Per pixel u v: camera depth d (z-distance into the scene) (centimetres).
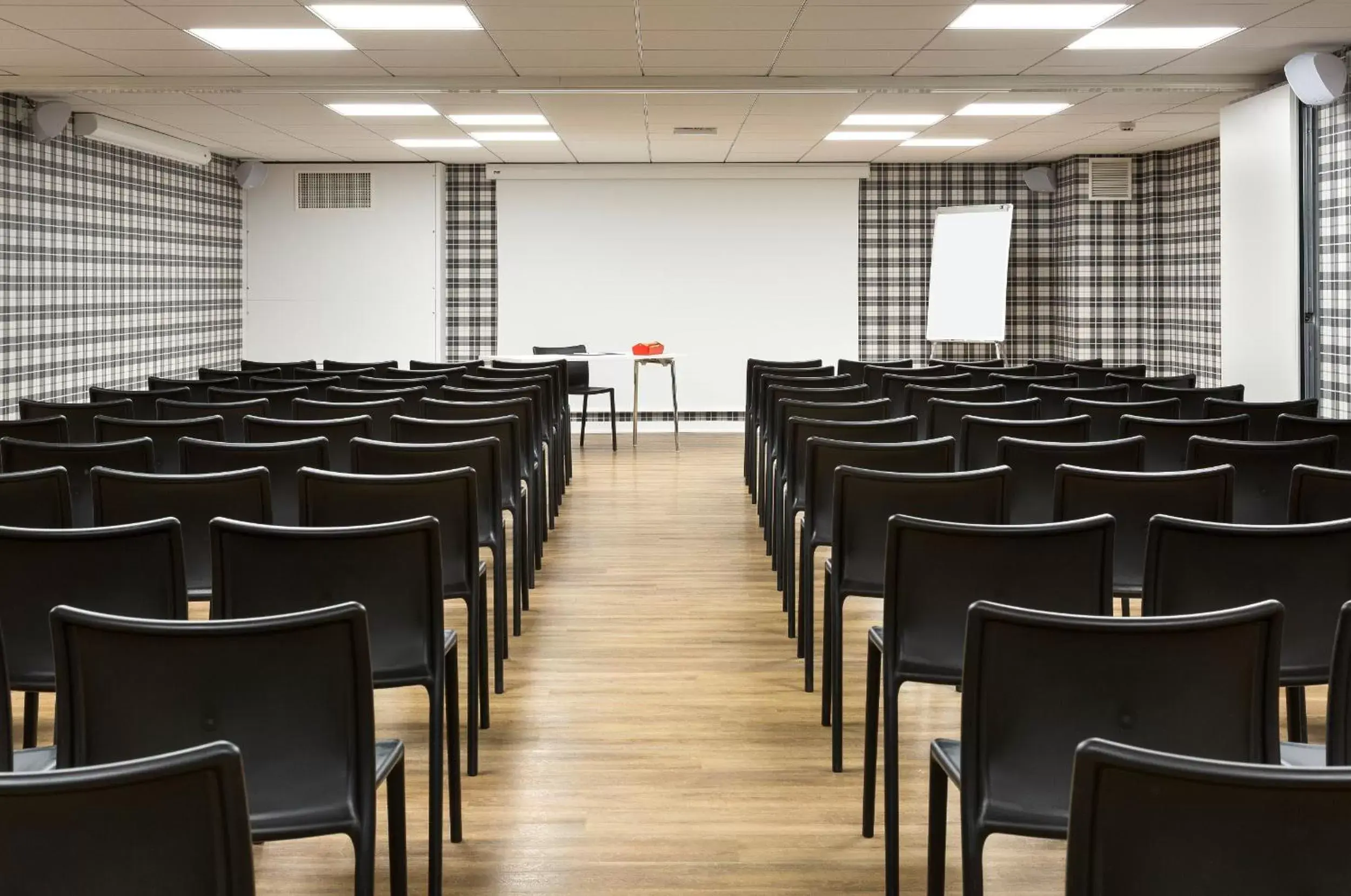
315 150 1231
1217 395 645
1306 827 130
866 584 359
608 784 348
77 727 201
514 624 513
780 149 1231
